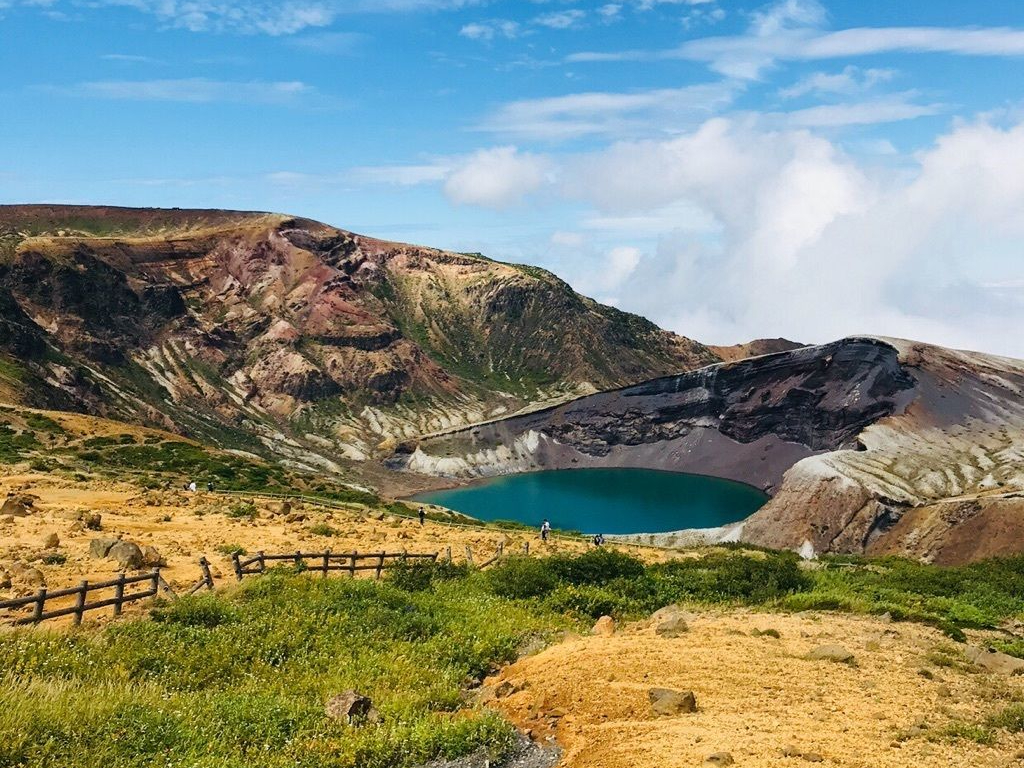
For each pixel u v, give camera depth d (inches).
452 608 974.4
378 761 518.3
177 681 660.1
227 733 538.6
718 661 686.5
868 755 460.4
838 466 5841.5
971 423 7303.2
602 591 1091.9
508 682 690.2
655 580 1197.1
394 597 964.0
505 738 554.6
